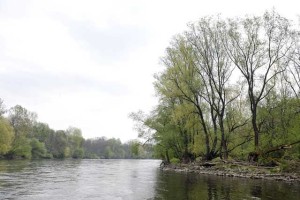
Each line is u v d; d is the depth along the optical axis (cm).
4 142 10100
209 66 4803
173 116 5244
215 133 5019
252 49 4403
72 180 3547
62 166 6894
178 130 5788
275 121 4959
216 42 4788
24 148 11681
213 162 4738
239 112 5544
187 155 5859
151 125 6306
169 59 5150
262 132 4866
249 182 3184
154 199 2164
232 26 4503
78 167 6694
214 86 4997
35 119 14438
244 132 5297
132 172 5103
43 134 15200
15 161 9106
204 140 5388
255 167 3994
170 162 6700
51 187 2847
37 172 4694
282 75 5494
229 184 3012
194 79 4981
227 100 5384
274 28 4284
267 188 2694
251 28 4384
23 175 4062
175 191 2555
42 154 13725
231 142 5353
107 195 2392
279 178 3434
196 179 3562
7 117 11800
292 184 2994
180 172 4888
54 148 15438
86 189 2753
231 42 4519
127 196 2333
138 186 2970
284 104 4862
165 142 5916
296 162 3709
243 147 5494
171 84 5175
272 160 4041
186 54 4978
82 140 17550
